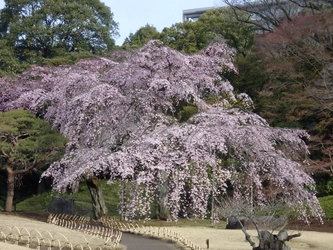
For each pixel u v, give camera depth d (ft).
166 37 102.58
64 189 58.54
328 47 75.25
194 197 53.52
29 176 105.09
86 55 103.40
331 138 72.49
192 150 52.16
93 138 62.03
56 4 115.55
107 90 60.95
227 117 56.75
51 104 74.84
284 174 55.88
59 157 71.31
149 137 55.62
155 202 75.00
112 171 55.93
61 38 118.21
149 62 65.62
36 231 48.70
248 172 56.90
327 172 71.31
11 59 107.24
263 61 85.66
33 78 90.17
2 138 73.26
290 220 68.23
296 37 75.00
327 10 80.12
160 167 52.49
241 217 62.18
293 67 76.84
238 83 87.15
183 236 56.13
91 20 118.32
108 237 51.21
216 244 51.06
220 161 55.47
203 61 72.38
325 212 68.59
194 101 67.62
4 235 47.60
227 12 106.63
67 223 67.31
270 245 40.24
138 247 48.75
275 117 78.79
